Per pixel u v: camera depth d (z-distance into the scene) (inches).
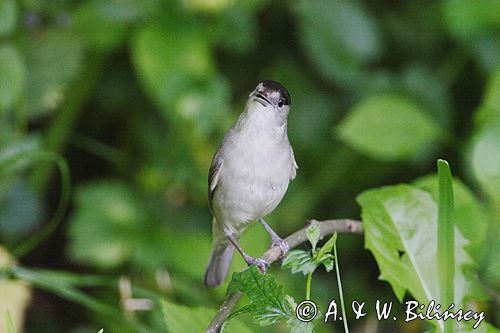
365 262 478.0
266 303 199.6
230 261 350.0
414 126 407.2
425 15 478.6
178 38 399.2
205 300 397.7
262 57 470.6
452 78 469.4
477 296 242.8
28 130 442.9
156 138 449.4
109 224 405.7
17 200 392.8
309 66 468.8
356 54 438.0
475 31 434.3
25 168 433.4
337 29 436.8
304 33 436.1
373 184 475.5
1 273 299.6
